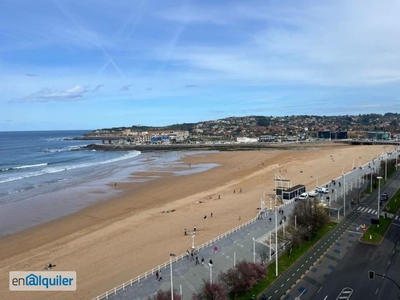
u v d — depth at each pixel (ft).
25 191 419.54
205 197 367.45
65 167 637.30
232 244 217.97
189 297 157.89
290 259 198.18
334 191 352.69
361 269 185.78
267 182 429.38
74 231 270.26
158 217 299.17
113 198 377.71
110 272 196.24
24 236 261.03
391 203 310.86
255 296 159.74
